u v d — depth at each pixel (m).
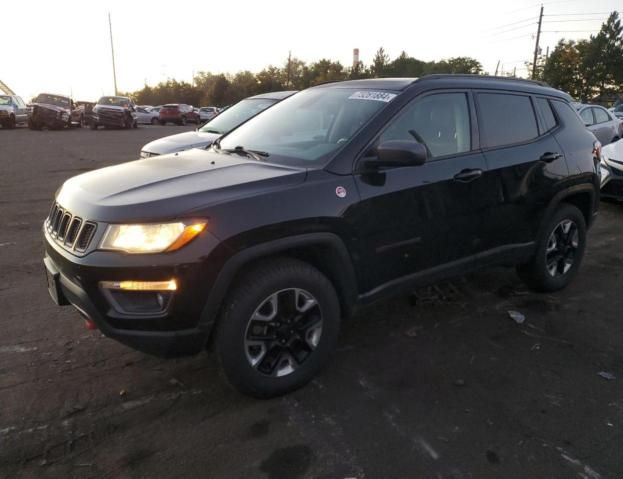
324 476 2.37
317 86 4.16
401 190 3.14
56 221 2.91
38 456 2.45
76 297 2.60
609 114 12.62
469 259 3.66
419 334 3.73
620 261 5.43
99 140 20.14
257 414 2.79
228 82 70.19
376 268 3.15
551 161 4.06
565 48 53.94
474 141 3.63
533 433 2.67
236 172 2.95
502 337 3.70
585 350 3.53
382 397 2.96
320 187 2.85
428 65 62.47
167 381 3.09
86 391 2.97
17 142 18.23
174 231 2.44
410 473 2.39
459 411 2.84
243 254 2.58
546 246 4.20
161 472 2.37
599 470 2.42
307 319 2.95
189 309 2.51
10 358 3.30
